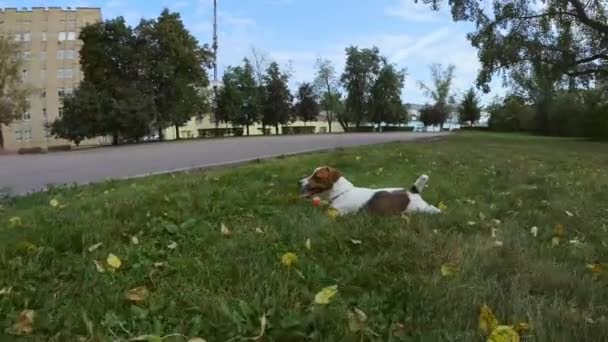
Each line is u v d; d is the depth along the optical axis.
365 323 2.21
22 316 2.32
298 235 3.91
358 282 2.87
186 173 8.71
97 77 42.34
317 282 2.81
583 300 2.70
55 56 86.44
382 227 4.11
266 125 64.81
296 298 2.58
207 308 2.44
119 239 3.91
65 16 87.06
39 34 86.12
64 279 2.99
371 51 74.69
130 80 42.72
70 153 19.14
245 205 5.20
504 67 32.00
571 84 32.59
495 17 31.59
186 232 4.06
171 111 44.47
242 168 8.85
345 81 75.44
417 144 19.58
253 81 61.09
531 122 53.59
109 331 2.21
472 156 13.99
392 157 11.66
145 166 10.95
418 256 3.35
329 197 5.04
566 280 2.93
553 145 25.52
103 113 40.47
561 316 2.40
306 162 9.90
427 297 2.60
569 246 3.90
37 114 85.25
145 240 3.87
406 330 2.23
